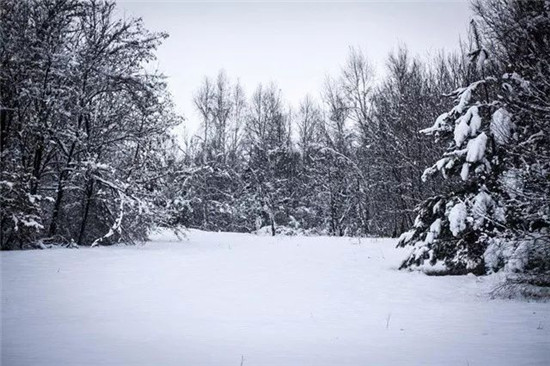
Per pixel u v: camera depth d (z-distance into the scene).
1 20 15.64
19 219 14.71
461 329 6.28
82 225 18.03
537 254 9.29
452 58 27.12
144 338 5.60
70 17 17.98
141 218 18.42
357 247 18.50
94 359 4.62
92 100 19.06
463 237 11.03
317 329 6.27
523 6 11.36
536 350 5.18
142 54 18.94
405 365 4.59
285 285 9.97
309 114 45.19
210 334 5.90
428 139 24.23
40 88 16.53
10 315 6.67
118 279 10.10
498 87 12.48
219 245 19.16
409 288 9.77
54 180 19.05
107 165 17.56
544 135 9.64
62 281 9.64
